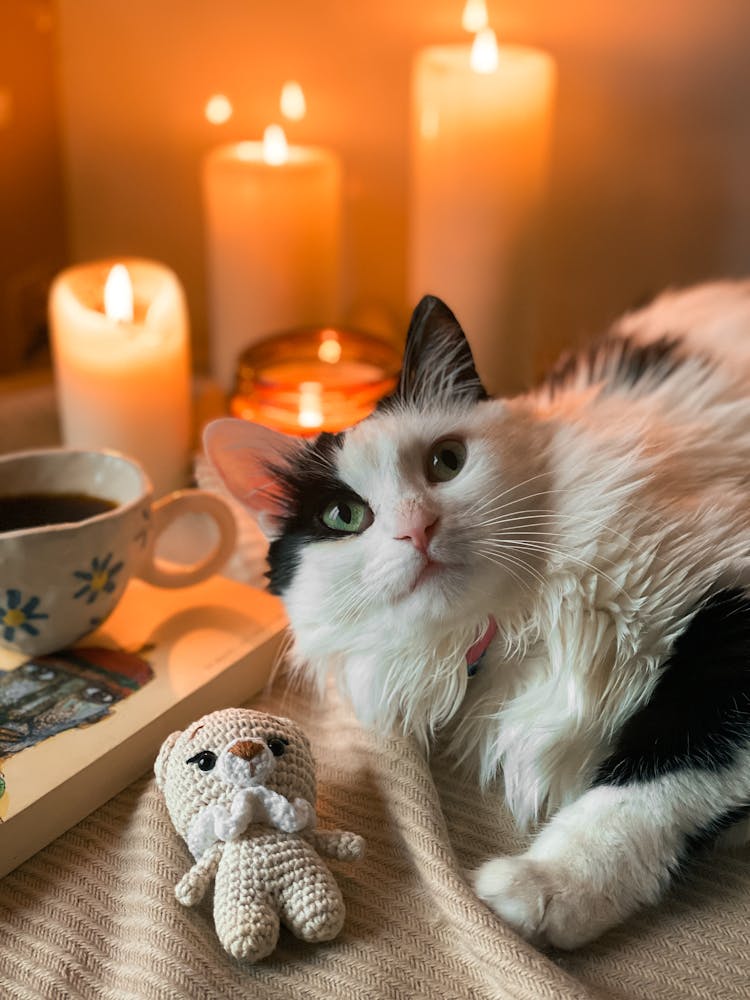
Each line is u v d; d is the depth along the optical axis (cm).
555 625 48
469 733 52
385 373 67
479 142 67
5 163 77
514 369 74
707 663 46
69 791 49
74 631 54
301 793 47
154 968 43
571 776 49
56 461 57
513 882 44
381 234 81
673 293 69
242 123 80
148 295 70
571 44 71
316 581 48
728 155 71
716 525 48
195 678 54
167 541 64
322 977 43
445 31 73
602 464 49
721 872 47
